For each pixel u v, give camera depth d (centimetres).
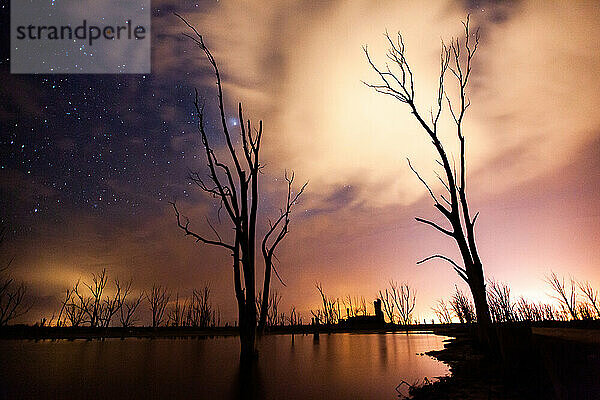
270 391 571
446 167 1162
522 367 532
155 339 1752
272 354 1093
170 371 773
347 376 708
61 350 1186
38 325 2109
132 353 1113
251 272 1032
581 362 410
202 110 1173
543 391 482
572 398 417
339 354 1089
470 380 608
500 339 586
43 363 882
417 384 616
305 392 564
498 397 488
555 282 1395
